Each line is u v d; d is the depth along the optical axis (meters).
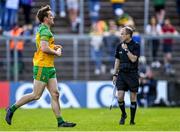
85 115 36.31
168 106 45.59
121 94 29.30
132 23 48.06
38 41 26.83
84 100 44.81
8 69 45.12
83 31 52.84
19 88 44.12
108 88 44.91
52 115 35.81
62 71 47.56
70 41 47.22
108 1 55.16
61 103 44.62
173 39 46.94
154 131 25.88
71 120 32.41
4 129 26.61
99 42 46.22
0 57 45.94
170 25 51.31
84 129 26.47
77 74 46.56
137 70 29.27
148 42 46.22
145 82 45.19
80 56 46.50
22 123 30.16
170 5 56.19
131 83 29.09
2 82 44.03
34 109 41.53
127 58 29.05
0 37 44.88
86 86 44.88
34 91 27.09
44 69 26.83
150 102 45.41
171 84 45.62
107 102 44.84
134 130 26.28
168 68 46.94
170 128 27.61
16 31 47.81
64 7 53.28
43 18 26.78
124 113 29.64
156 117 34.59
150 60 46.31
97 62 46.47
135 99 29.41
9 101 44.03
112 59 46.34
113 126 28.31
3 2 48.34
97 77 46.59
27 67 45.84
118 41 46.12
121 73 29.27
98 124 29.58
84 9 54.44
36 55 27.00
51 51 26.61
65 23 53.03
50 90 27.11
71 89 44.78
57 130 25.84
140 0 56.28
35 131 25.39
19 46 45.06
